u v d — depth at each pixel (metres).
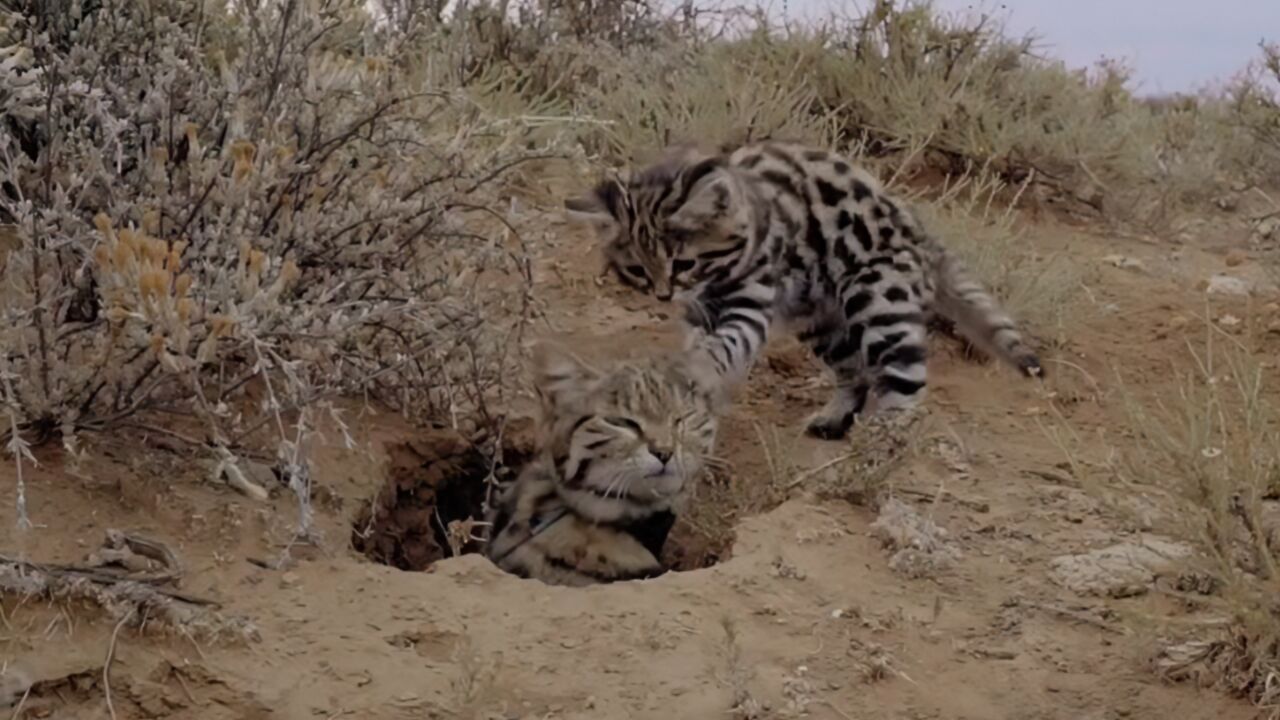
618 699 1.37
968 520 1.54
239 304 1.45
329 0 1.61
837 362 1.75
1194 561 1.43
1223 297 1.96
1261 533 1.39
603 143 2.11
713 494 1.61
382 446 1.59
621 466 1.58
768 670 1.39
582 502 1.60
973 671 1.40
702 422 1.62
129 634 1.37
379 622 1.41
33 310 1.43
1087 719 1.37
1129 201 2.24
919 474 1.60
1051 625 1.44
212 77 1.60
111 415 1.48
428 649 1.40
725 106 2.15
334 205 1.57
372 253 1.57
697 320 1.74
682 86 2.19
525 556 1.58
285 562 1.44
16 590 1.37
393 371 1.57
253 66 1.58
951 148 2.21
